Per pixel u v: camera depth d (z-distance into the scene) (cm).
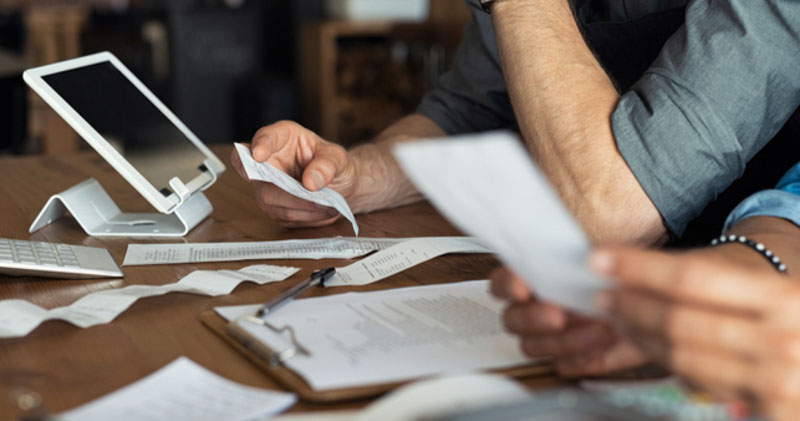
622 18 140
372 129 512
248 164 115
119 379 71
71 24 558
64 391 68
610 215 102
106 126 124
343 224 131
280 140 126
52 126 426
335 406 65
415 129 159
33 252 102
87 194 130
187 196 127
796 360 50
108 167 172
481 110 163
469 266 104
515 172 49
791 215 86
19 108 312
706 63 101
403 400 53
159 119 136
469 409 47
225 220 134
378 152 144
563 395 48
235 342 77
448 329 78
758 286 50
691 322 52
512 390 54
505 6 115
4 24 509
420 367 70
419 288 92
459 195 53
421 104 169
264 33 634
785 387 51
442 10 470
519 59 112
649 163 101
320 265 107
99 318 84
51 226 130
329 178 124
